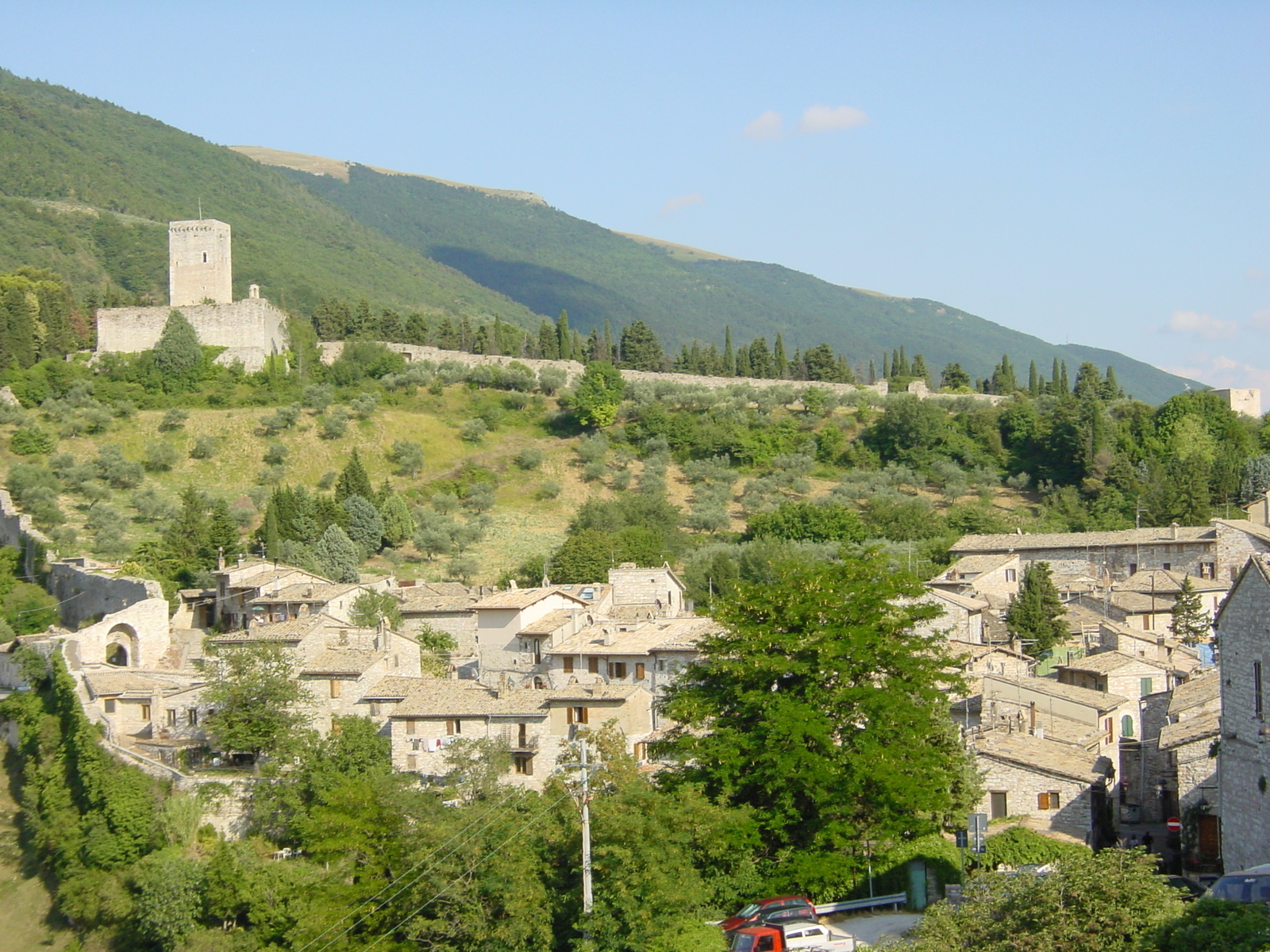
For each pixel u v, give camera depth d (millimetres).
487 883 65438
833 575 76812
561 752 83438
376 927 68438
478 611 109375
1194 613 118812
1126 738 85188
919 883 65250
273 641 98875
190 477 198625
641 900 61094
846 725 70000
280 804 83875
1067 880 46188
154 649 119312
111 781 85875
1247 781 52781
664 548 164250
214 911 75750
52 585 140875
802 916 59875
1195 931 41344
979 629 109750
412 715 87625
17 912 85312
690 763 80250
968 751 72562
